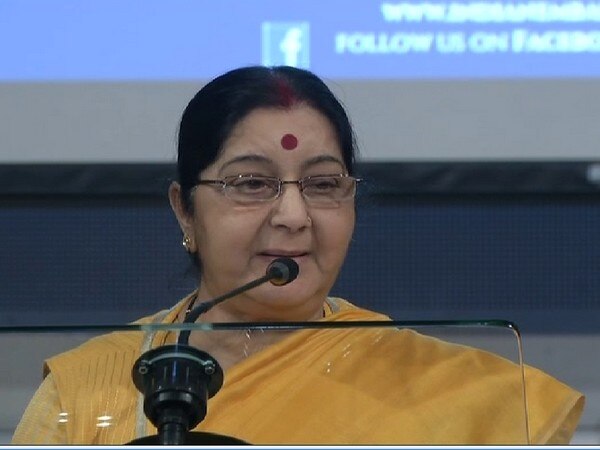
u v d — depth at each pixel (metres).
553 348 7.29
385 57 6.85
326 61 6.81
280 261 3.60
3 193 7.07
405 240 7.37
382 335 3.55
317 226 3.88
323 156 3.89
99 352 3.42
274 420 3.38
